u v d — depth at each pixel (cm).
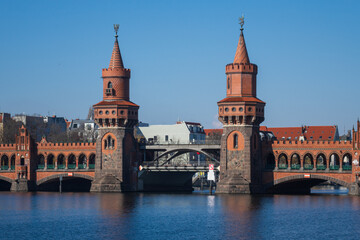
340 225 18725
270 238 16988
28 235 17462
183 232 17750
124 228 18350
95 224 18975
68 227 18525
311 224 18888
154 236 17238
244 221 19412
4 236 17350
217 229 18150
